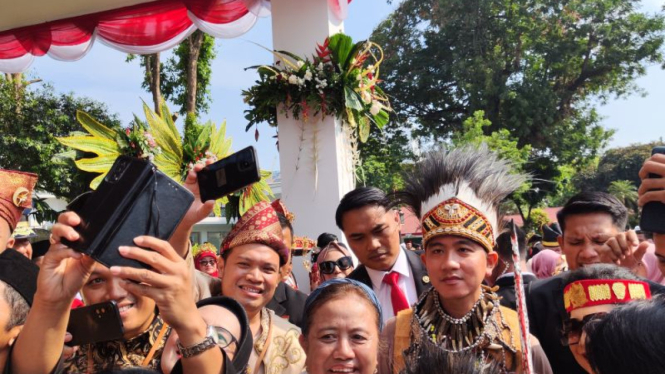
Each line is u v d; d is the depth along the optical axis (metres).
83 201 1.79
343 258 4.14
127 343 2.10
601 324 1.42
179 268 1.51
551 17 26.12
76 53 8.74
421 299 2.50
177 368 1.65
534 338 2.38
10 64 8.92
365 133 6.79
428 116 26.56
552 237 6.12
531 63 25.61
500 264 3.61
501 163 2.48
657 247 2.39
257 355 2.55
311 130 6.61
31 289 1.90
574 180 34.69
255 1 7.59
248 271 2.59
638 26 25.56
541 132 24.47
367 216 3.43
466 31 25.81
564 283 2.27
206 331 1.60
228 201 6.09
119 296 2.00
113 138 5.62
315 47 6.79
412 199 2.49
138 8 8.27
